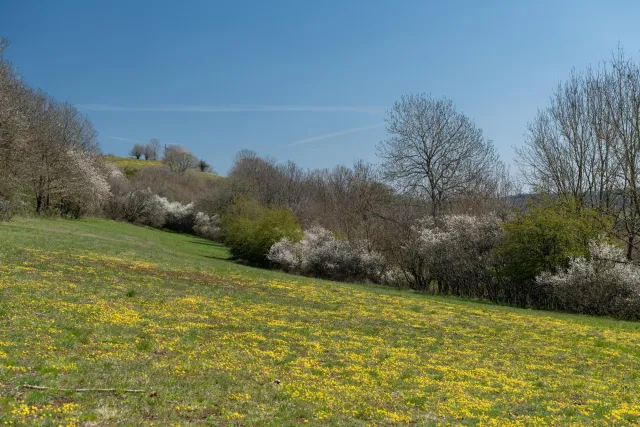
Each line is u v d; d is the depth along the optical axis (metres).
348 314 21.17
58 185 60.75
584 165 38.78
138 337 13.00
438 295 36.59
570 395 11.88
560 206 34.09
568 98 39.53
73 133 67.69
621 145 32.88
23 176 46.34
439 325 20.48
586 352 17.05
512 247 32.50
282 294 25.11
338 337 16.38
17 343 10.70
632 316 27.62
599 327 22.77
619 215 33.41
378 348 15.30
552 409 10.54
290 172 93.69
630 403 11.51
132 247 41.78
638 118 31.47
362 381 11.55
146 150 154.25
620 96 33.00
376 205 49.28
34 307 14.38
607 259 29.05
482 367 14.05
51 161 59.22
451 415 9.66
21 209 51.75
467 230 37.06
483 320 22.78
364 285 40.00
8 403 7.49
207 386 9.80
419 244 39.94
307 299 24.39
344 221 49.47
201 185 111.19
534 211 33.00
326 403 9.65
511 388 12.02
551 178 40.84
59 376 9.05
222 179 124.44
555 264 31.39
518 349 16.95
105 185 73.06
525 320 23.70
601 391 12.38
